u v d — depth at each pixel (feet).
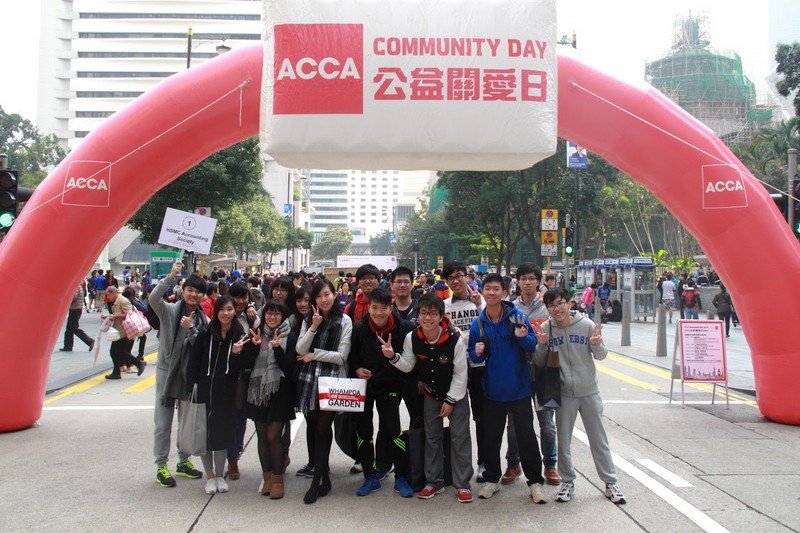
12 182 27.14
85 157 25.02
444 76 22.67
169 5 358.02
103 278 88.43
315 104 22.50
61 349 52.49
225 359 18.70
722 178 25.86
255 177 86.99
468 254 171.83
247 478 20.59
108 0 356.38
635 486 19.56
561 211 100.17
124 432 26.27
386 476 20.84
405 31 22.67
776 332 26.68
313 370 18.53
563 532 15.99
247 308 20.66
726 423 27.94
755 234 26.02
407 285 21.59
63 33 356.59
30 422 26.50
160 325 19.93
